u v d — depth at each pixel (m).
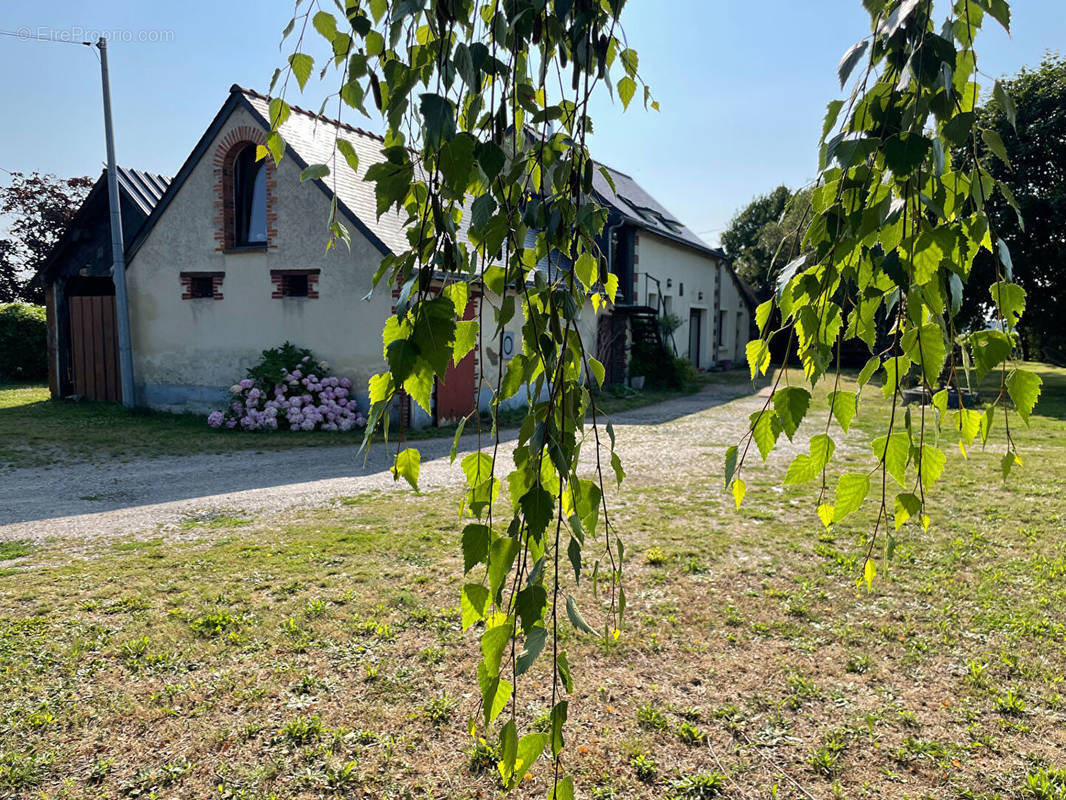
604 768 2.73
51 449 9.34
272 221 11.66
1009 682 3.32
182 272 12.45
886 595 4.33
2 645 3.59
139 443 9.95
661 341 18.86
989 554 5.04
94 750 2.80
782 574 4.70
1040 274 16.77
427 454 9.12
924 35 0.99
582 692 3.26
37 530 5.72
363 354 11.23
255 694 3.18
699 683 3.34
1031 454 8.83
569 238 1.29
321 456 9.23
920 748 2.84
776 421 1.13
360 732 2.93
